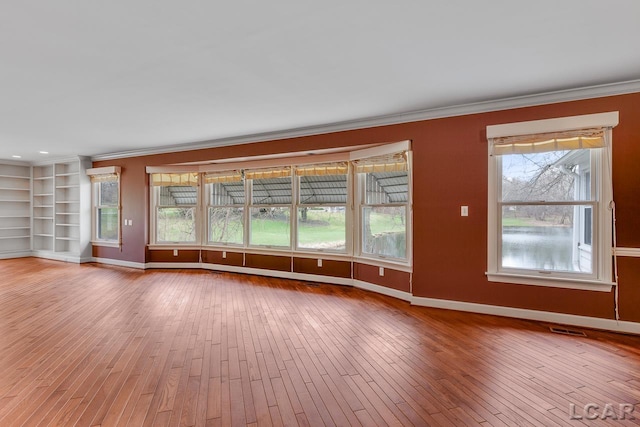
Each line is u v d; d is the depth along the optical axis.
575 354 2.68
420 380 2.28
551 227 3.46
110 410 1.95
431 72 2.87
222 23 2.10
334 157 4.92
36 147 6.09
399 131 4.10
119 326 3.31
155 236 6.38
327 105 3.72
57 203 7.38
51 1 1.84
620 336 3.05
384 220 4.55
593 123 3.15
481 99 3.54
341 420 1.86
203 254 6.23
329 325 3.33
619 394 2.11
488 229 3.64
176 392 2.14
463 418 1.87
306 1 1.88
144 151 6.25
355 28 2.18
